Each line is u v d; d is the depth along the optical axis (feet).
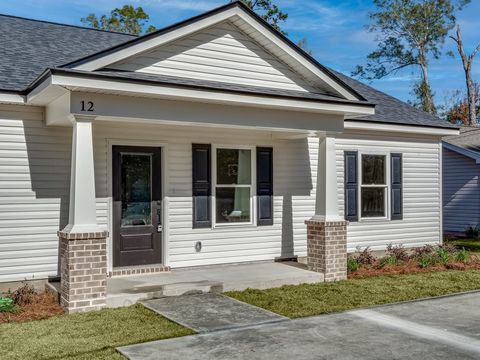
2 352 17.58
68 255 23.00
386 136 41.39
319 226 31.42
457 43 111.55
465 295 27.40
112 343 18.65
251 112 28.35
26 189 27.35
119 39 39.06
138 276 29.55
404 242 42.32
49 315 22.81
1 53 30.37
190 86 24.90
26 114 27.40
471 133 68.69
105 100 23.99
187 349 17.99
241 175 34.65
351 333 20.08
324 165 31.78
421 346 18.47
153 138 31.14
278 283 29.27
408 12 108.88
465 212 62.95
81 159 23.53
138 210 30.78
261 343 18.72
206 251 32.99
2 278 26.63
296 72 31.19
